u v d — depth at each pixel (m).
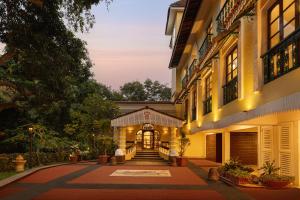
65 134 28.30
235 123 13.84
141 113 26.14
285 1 10.91
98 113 28.31
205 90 23.92
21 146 24.00
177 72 37.03
